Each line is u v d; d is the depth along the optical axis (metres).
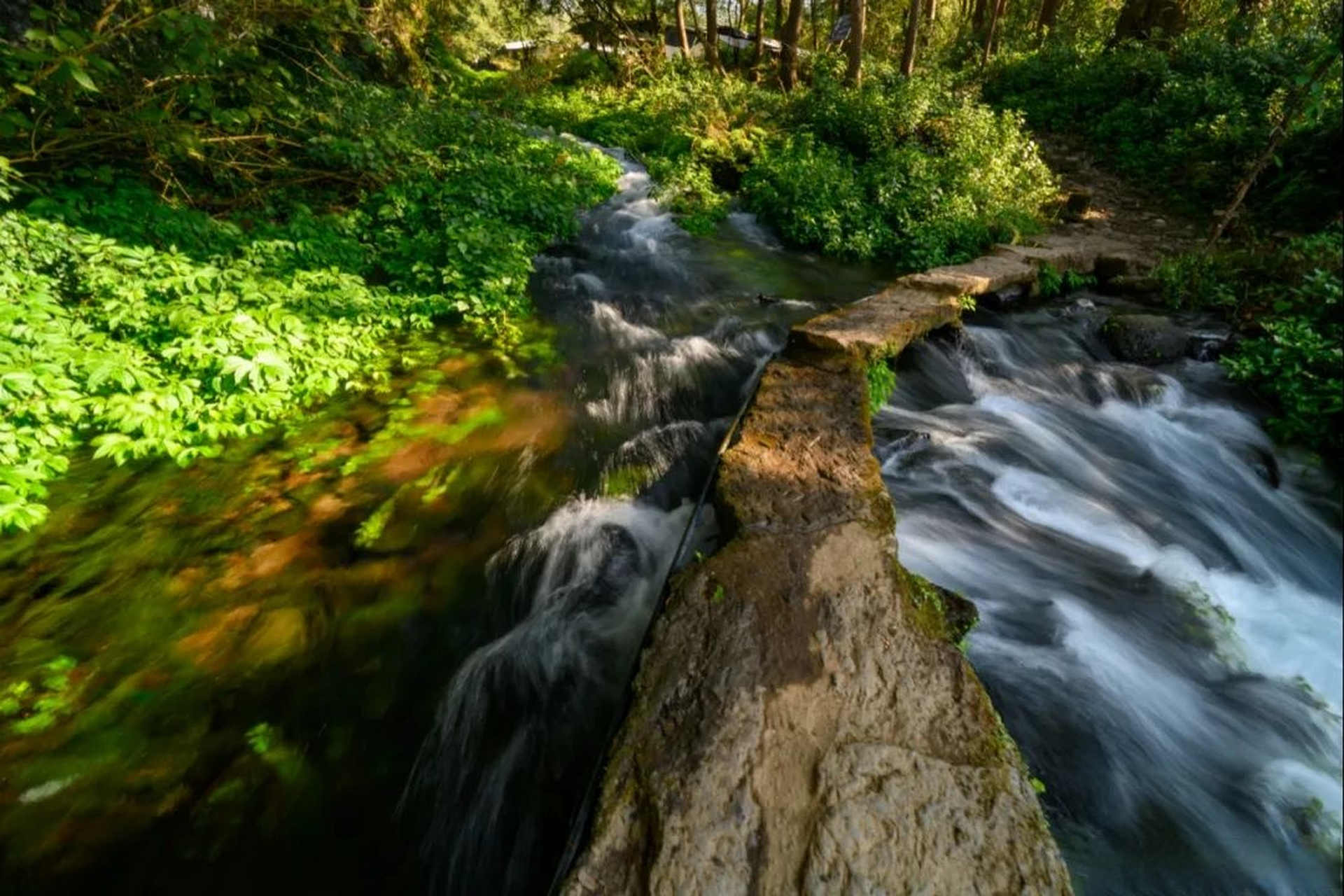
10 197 4.89
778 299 7.79
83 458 4.07
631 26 26.08
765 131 13.12
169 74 5.78
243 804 2.50
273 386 4.68
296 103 7.00
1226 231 9.00
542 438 4.93
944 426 5.28
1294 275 6.93
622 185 11.85
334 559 3.65
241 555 3.60
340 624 3.28
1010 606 3.55
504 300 6.69
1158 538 4.27
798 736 2.23
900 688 2.44
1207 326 6.87
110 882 2.23
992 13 21.03
